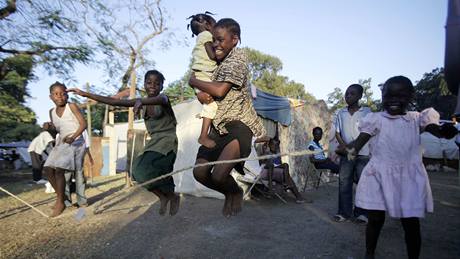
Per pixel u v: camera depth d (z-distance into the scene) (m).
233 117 2.67
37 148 9.54
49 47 10.95
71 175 6.54
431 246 4.03
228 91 2.59
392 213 3.10
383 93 3.30
